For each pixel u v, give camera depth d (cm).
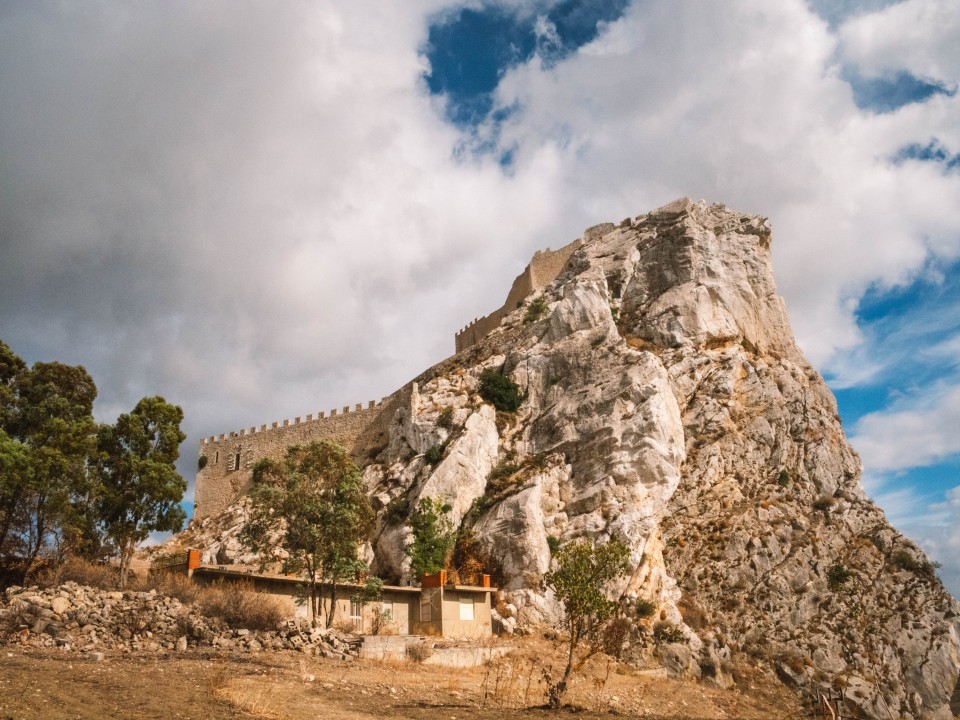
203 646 3316
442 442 7344
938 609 6469
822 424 8325
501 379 7938
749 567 6600
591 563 3133
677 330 8681
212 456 9931
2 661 2306
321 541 4306
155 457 5119
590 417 7131
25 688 1916
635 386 7081
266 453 9562
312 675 2822
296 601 4403
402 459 7625
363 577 4872
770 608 6375
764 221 9806
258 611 3756
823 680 5816
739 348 8594
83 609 3309
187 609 3594
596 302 8469
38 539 4069
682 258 9250
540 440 7369
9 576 3962
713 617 6269
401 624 5088
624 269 9412
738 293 9075
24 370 5153
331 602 4391
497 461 7250
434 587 5138
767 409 7988
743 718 4238
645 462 6525
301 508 4353
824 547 6981
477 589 5328
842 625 6378
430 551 6122
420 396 8169
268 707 2147
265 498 4362
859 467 8131
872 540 7219
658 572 6156
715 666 5597
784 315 9288
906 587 6688
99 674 2283
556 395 7731
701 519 7138
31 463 4106
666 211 9912
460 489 6656
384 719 2230
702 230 9569
